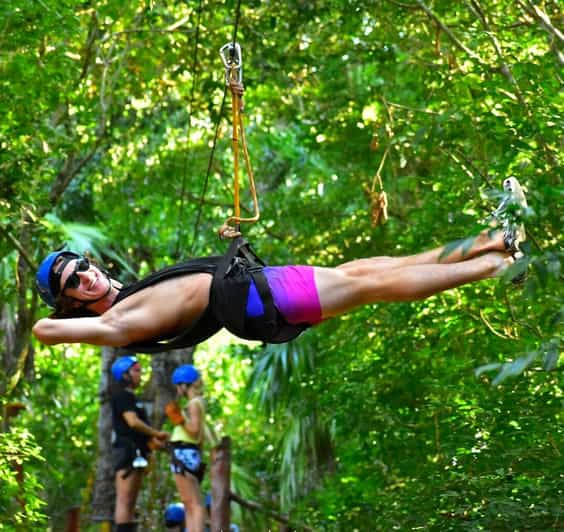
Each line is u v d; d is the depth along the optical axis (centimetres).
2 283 938
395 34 932
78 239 1127
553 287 694
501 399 711
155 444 884
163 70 1142
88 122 1042
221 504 827
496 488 656
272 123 1308
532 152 685
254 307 464
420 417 867
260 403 1373
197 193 1345
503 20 768
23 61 780
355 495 902
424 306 891
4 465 717
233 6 935
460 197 798
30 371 1105
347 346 1012
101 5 1005
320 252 1199
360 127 1033
